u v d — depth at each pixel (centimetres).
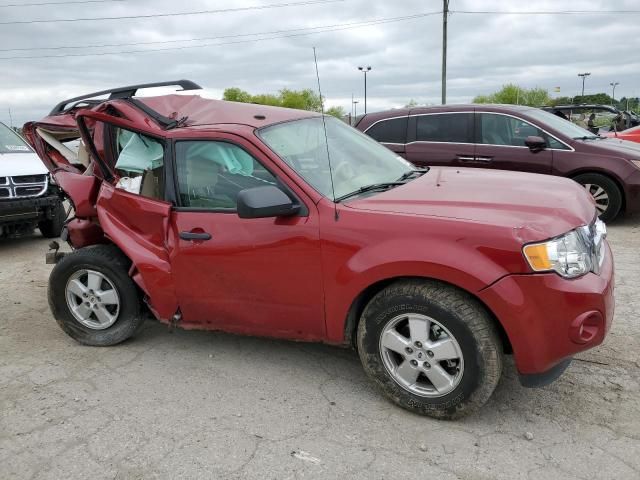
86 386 377
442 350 307
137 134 405
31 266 699
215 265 364
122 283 420
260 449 300
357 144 430
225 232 359
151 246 396
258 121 390
